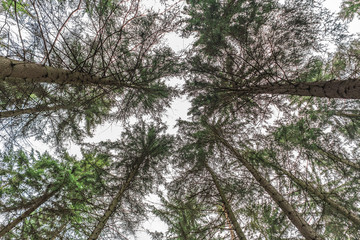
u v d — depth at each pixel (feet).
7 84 14.85
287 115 20.21
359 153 16.75
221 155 23.09
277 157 18.51
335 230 18.15
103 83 15.84
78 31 15.24
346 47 16.14
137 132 23.80
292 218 16.29
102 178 22.03
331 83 13.55
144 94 20.03
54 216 18.19
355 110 18.89
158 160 24.27
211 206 24.35
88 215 21.24
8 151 18.42
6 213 17.98
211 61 18.65
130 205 22.66
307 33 15.65
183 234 21.94
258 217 21.80
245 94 18.62
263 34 16.92
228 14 16.34
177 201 25.00
